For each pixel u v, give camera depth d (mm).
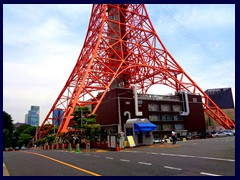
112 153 22344
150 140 34375
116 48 65750
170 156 16609
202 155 16156
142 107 53531
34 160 16797
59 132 47906
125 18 66812
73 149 33938
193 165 11773
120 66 56969
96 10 67312
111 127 51594
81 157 18359
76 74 65688
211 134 56844
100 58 55000
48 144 52500
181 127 58875
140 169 10969
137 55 63781
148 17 64875
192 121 61531
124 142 31656
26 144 94125
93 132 35281
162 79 72500
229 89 106250
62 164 13680
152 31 64812
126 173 10000
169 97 61562
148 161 14023
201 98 66312
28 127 101562
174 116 58656
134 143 31594
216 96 107562
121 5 67938
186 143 33031
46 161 15773
